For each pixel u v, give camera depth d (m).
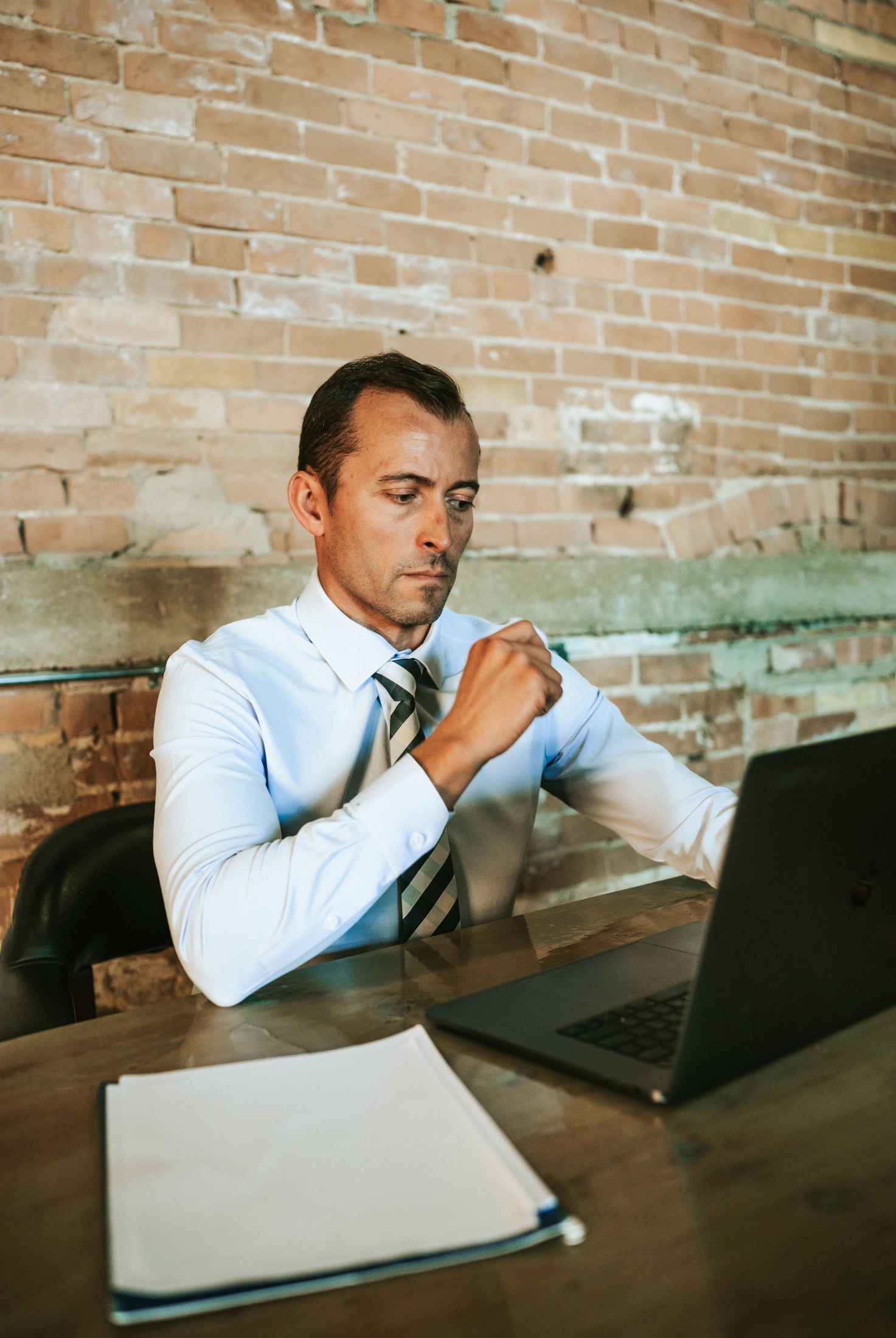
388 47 1.93
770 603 2.50
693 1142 0.58
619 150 2.23
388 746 1.16
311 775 1.15
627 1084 0.63
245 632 1.22
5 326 1.62
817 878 0.64
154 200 1.73
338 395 1.11
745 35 2.41
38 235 1.64
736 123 2.41
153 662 1.73
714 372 2.40
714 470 2.41
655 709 2.33
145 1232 0.49
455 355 2.04
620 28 2.22
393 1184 0.53
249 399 1.83
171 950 1.81
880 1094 0.63
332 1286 0.45
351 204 1.91
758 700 2.50
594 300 2.21
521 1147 0.58
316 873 0.85
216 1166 0.55
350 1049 0.70
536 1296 0.45
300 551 1.88
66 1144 0.60
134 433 1.73
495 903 1.26
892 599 2.74
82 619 1.67
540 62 2.12
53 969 1.11
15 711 1.64
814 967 0.66
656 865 2.33
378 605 1.13
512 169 2.09
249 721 1.10
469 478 1.11
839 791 0.64
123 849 1.27
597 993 0.79
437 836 0.90
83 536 1.70
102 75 1.67
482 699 0.92
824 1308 0.44
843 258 2.62
